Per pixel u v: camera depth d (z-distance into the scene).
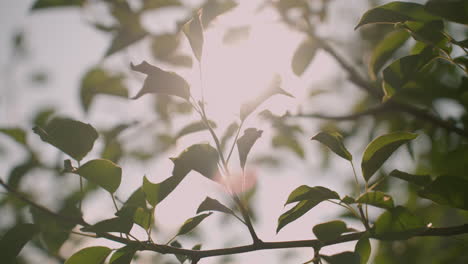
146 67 0.96
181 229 0.98
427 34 0.97
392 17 0.97
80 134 0.99
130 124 1.17
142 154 1.31
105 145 1.17
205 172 0.97
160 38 1.23
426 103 1.20
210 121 1.08
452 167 1.04
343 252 0.97
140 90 0.97
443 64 1.21
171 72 0.97
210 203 0.98
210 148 0.97
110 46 1.18
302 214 0.98
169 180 0.97
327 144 0.99
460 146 1.04
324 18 1.32
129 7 1.23
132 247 0.96
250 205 1.30
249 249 0.97
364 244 0.98
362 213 0.98
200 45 0.98
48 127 0.98
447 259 1.21
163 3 1.23
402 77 1.00
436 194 0.96
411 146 1.16
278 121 1.16
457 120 1.16
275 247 0.97
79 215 0.99
